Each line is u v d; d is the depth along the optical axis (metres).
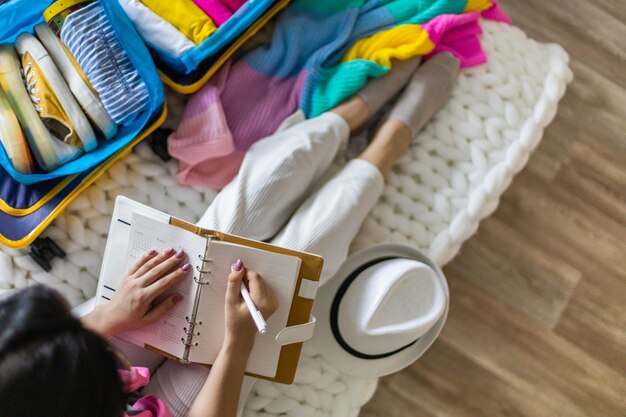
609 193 1.40
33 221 1.06
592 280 1.36
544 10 1.47
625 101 1.45
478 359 1.30
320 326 1.12
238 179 1.09
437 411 1.27
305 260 0.94
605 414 1.30
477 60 1.28
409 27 1.22
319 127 1.13
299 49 1.22
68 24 1.05
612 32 1.47
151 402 0.89
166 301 0.94
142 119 1.09
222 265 0.93
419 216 1.21
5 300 0.65
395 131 1.17
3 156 1.03
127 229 0.96
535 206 1.37
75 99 1.06
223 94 1.19
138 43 1.06
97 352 0.64
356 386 1.13
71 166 1.05
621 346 1.33
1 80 1.05
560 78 1.32
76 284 1.09
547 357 1.31
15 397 0.59
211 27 1.13
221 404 0.88
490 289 1.33
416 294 1.04
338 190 1.10
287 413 1.10
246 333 0.91
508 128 1.26
